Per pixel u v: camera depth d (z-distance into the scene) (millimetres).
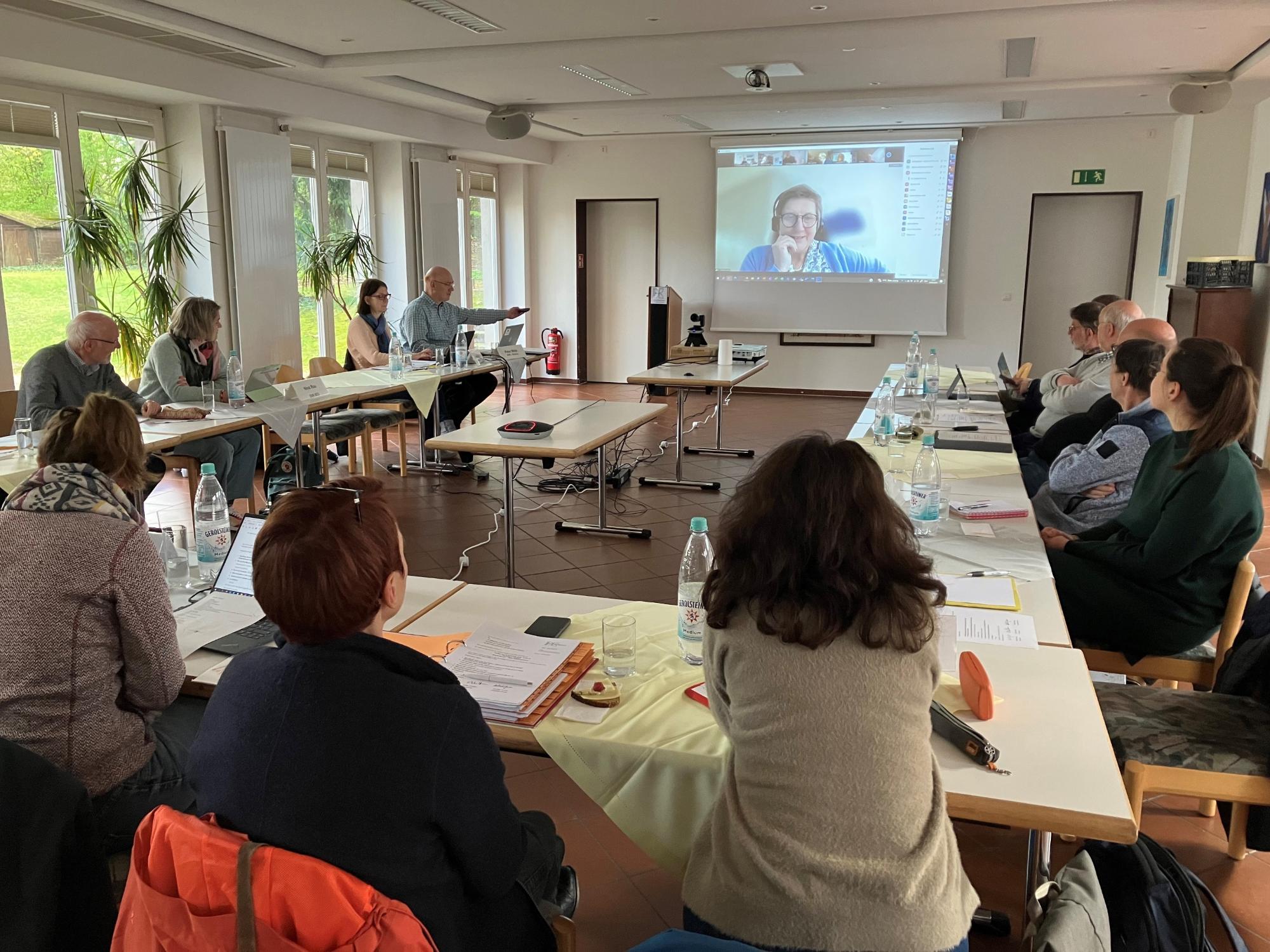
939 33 5512
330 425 5781
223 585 2230
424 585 2307
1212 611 2457
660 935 966
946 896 1127
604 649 1844
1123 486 3047
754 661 1186
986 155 9594
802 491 1174
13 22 5090
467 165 10242
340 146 8508
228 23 5641
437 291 7184
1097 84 7223
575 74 7082
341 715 1104
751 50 6035
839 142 9852
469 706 1188
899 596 1151
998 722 1601
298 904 1017
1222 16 5172
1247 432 2416
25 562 1622
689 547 2174
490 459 6984
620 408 5164
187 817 1082
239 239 7074
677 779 1505
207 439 4777
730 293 10555
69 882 1398
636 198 10719
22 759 1352
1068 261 9812
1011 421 5758
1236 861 2305
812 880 1114
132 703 1739
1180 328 7680
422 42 6102
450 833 1145
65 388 4152
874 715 1142
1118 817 1324
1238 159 7980
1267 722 2025
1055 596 2227
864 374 10328
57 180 6109
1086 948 1279
